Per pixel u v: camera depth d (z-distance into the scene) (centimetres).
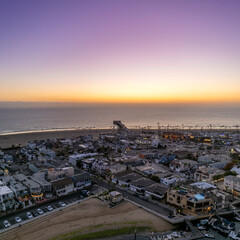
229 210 9856
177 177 13188
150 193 11038
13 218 8938
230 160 18675
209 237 8094
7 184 11162
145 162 17600
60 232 8056
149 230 8356
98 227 8412
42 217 9012
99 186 12588
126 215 9269
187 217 8956
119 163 16300
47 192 11044
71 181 11744
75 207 9925
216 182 13188
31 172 14375
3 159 18138
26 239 7619
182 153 19688
